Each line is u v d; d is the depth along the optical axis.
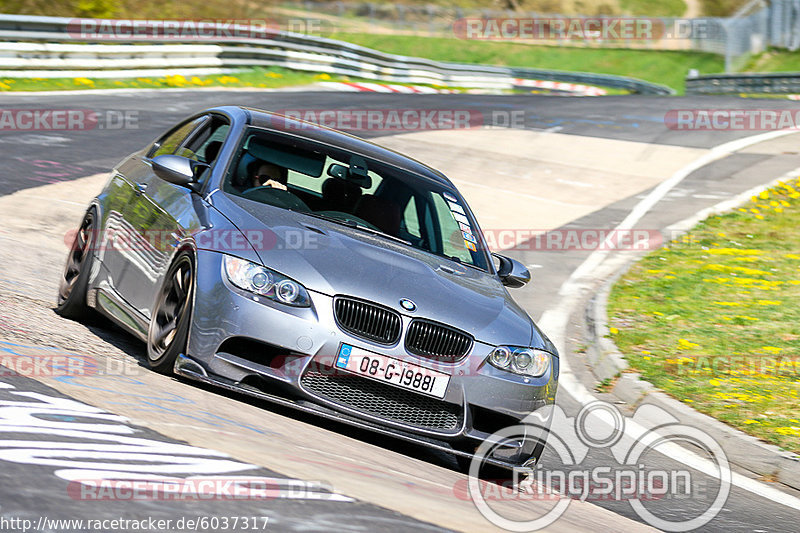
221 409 10.16
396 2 143.38
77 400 8.52
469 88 90.38
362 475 8.34
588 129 51.47
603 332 21.86
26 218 22.12
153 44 55.75
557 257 29.16
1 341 10.80
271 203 13.09
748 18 142.88
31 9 75.38
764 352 21.20
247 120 14.53
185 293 11.63
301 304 11.23
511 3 155.38
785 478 15.09
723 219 34.50
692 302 25.08
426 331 11.50
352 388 11.27
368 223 13.67
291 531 5.71
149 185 14.29
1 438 6.75
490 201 34.91
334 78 72.56
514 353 11.96
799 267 28.86
